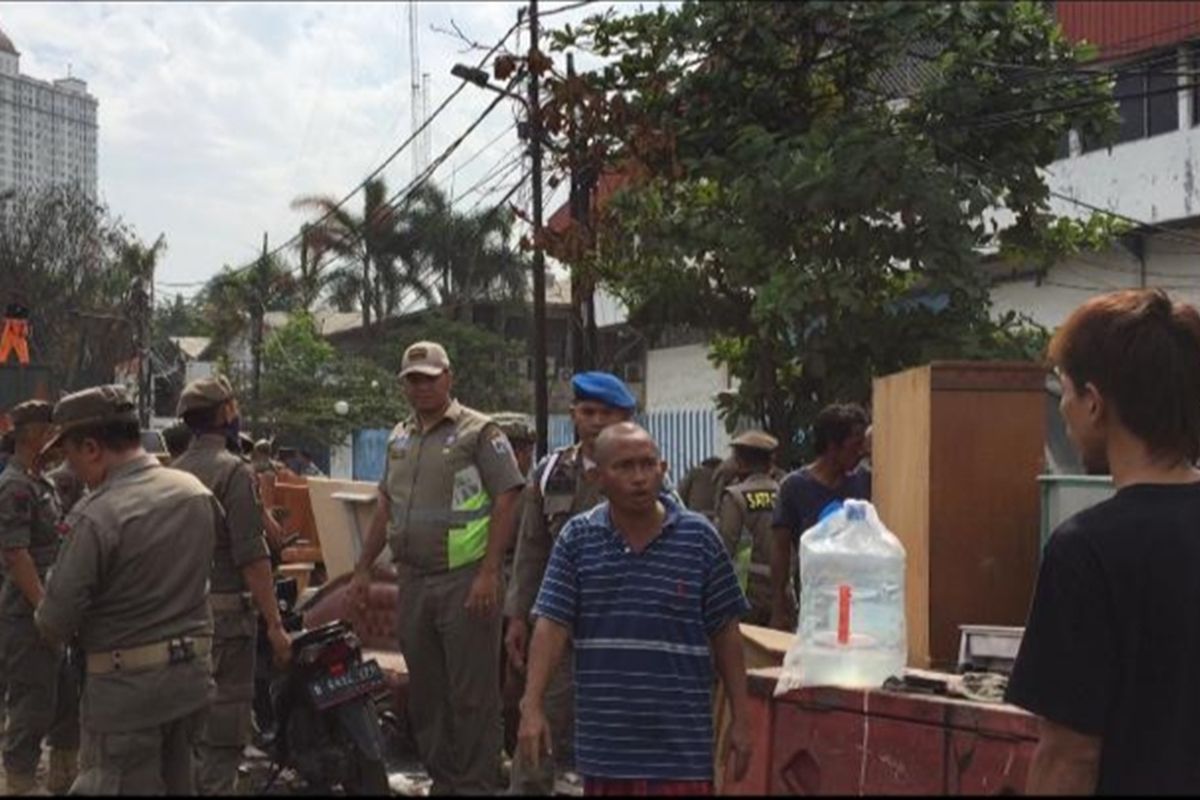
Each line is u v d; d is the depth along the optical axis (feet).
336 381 120.26
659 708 13.53
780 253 32.22
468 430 19.58
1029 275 64.95
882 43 34.42
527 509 19.65
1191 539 9.91
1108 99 35.19
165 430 23.90
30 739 21.70
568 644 17.84
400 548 19.66
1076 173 63.98
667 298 35.78
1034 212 36.58
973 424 18.85
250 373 126.21
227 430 19.92
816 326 32.30
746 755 14.14
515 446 25.85
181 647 14.71
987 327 32.19
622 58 36.17
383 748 21.27
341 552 29.35
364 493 28.71
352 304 129.39
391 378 122.21
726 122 35.14
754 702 15.40
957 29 35.19
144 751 14.49
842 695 14.46
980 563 18.76
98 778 14.42
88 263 113.60
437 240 123.13
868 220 31.71
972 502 18.79
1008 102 35.04
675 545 13.93
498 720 19.62
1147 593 9.75
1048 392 20.25
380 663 24.31
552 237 36.40
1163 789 9.62
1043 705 9.78
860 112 34.65
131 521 14.48
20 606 21.45
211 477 19.22
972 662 16.58
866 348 32.22
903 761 13.89
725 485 27.84
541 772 17.07
